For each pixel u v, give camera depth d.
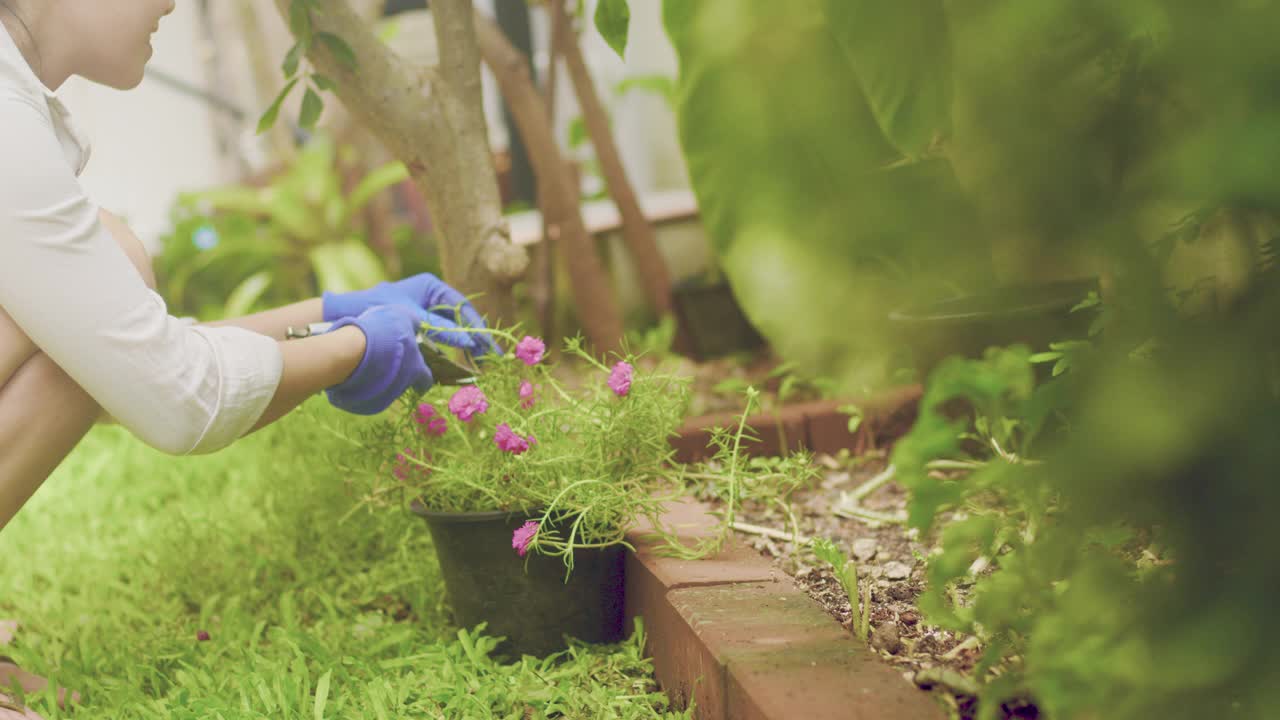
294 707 1.33
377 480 1.58
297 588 1.80
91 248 1.13
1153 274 0.69
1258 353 0.63
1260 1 0.51
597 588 1.47
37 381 1.22
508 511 1.41
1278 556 0.65
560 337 3.37
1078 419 0.80
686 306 3.05
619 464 1.47
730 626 1.19
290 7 1.69
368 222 4.38
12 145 1.09
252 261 4.51
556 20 2.93
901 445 0.89
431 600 1.68
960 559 0.95
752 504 1.84
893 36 1.01
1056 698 0.84
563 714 1.32
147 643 1.63
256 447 2.51
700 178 1.40
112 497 2.35
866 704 0.98
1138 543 1.19
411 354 1.34
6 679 1.41
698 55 1.33
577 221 2.89
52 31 1.21
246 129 5.13
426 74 1.85
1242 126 0.52
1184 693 0.74
